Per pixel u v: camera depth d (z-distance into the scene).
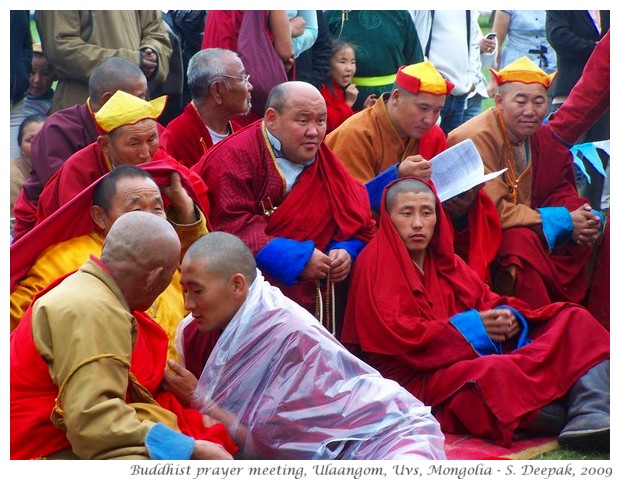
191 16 8.88
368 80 9.02
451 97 9.79
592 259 7.62
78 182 6.29
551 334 6.24
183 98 9.05
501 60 10.60
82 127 7.20
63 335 4.76
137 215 5.03
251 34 8.02
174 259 5.03
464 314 6.41
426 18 9.59
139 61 8.49
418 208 6.55
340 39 8.99
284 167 6.70
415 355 6.30
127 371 4.85
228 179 6.56
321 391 5.20
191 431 5.14
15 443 4.85
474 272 6.84
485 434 6.05
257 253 6.45
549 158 7.91
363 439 5.18
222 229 6.53
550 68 10.54
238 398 5.23
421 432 5.23
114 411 4.72
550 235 7.43
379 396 5.22
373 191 7.11
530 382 6.06
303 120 6.58
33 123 8.34
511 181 7.75
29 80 8.55
